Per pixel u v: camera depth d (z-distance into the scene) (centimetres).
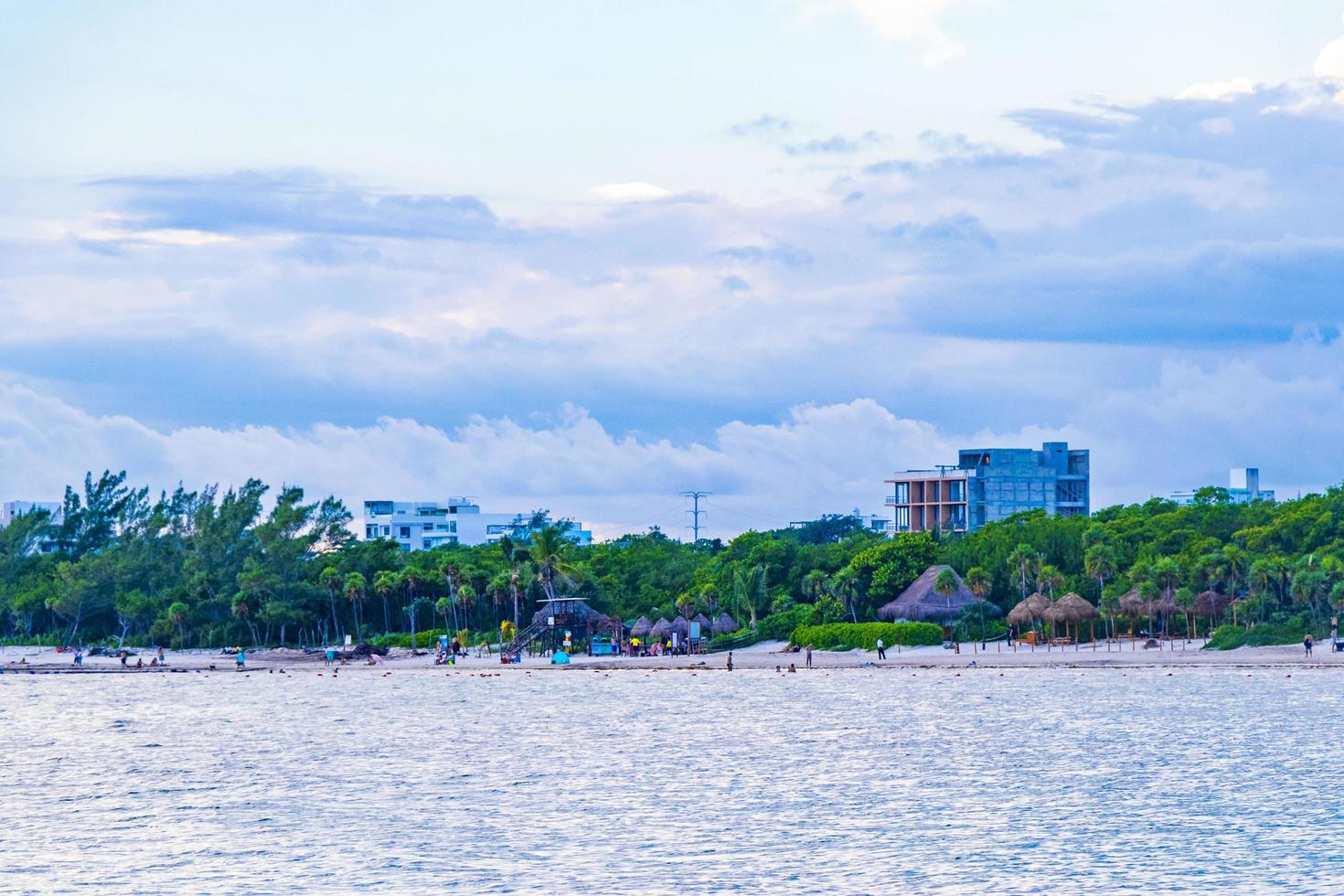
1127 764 13075
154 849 9888
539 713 18900
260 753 15238
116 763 14650
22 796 12375
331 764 14250
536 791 12306
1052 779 12381
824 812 11019
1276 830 9969
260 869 9231
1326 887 8425
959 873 8869
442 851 9738
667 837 10100
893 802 11412
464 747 15462
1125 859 9162
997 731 15750
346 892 8638
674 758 14225
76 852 9819
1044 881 8644
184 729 17900
